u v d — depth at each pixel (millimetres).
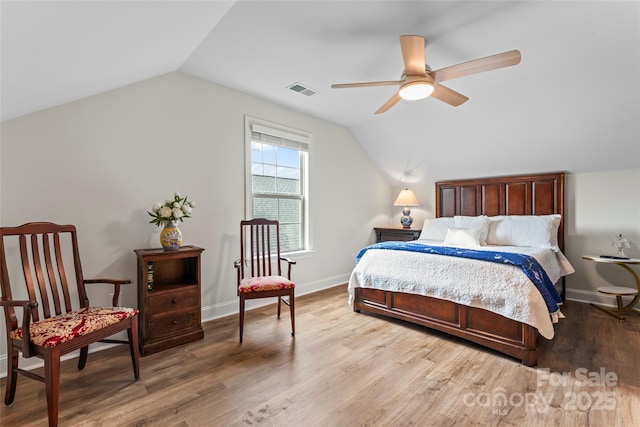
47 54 1422
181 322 2477
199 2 1643
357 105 3707
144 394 1807
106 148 2438
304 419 1597
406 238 4766
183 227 2877
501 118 3518
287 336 2645
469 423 1559
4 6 962
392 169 5109
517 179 4117
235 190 3256
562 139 3441
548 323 2096
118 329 1863
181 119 2861
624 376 1969
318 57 2561
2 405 1704
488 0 1840
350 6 1895
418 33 2191
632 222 3387
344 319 3066
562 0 1839
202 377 1991
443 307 2631
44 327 1633
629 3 1858
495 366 2129
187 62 2662
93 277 2381
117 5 1305
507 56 1912
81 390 1844
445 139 4129
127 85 2535
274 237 3711
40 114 2145
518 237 3562
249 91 3293
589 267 3646
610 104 2912
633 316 3107
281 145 3693
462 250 2725
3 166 2020
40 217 2156
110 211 2461
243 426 1544
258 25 2094
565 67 2709
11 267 2057
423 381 1947
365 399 1764
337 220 4500
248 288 2537
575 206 3738
